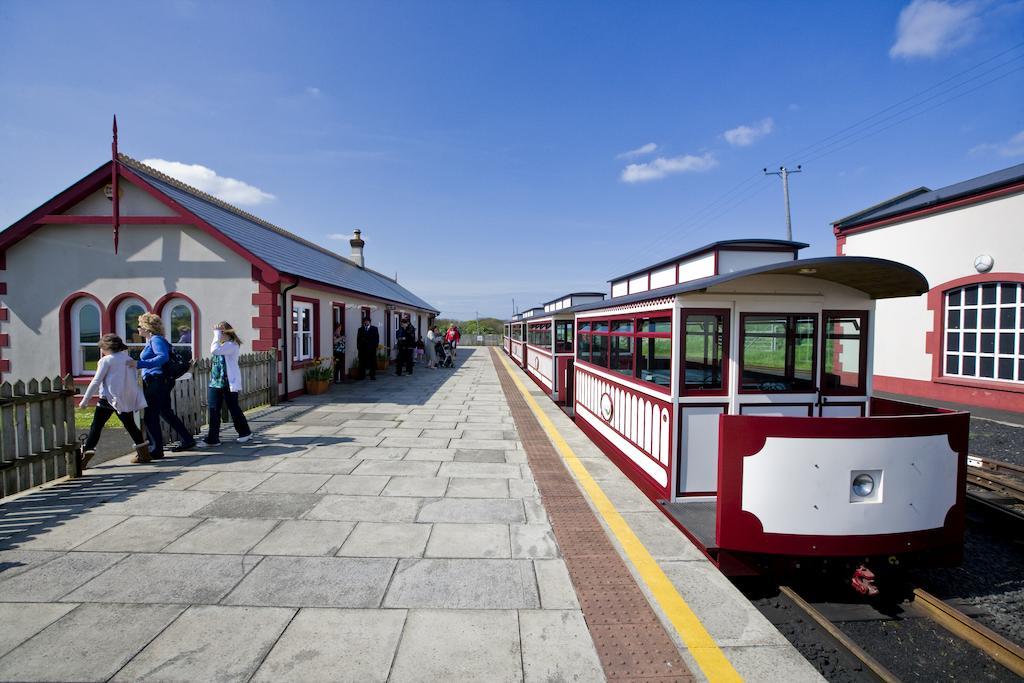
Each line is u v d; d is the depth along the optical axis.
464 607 2.80
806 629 3.12
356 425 7.85
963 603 3.57
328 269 15.59
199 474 5.20
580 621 2.69
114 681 2.18
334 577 3.11
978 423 8.91
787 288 4.23
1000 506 5.13
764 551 3.21
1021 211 9.78
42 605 2.76
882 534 3.20
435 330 19.98
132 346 10.33
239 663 2.31
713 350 4.35
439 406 9.85
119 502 4.36
